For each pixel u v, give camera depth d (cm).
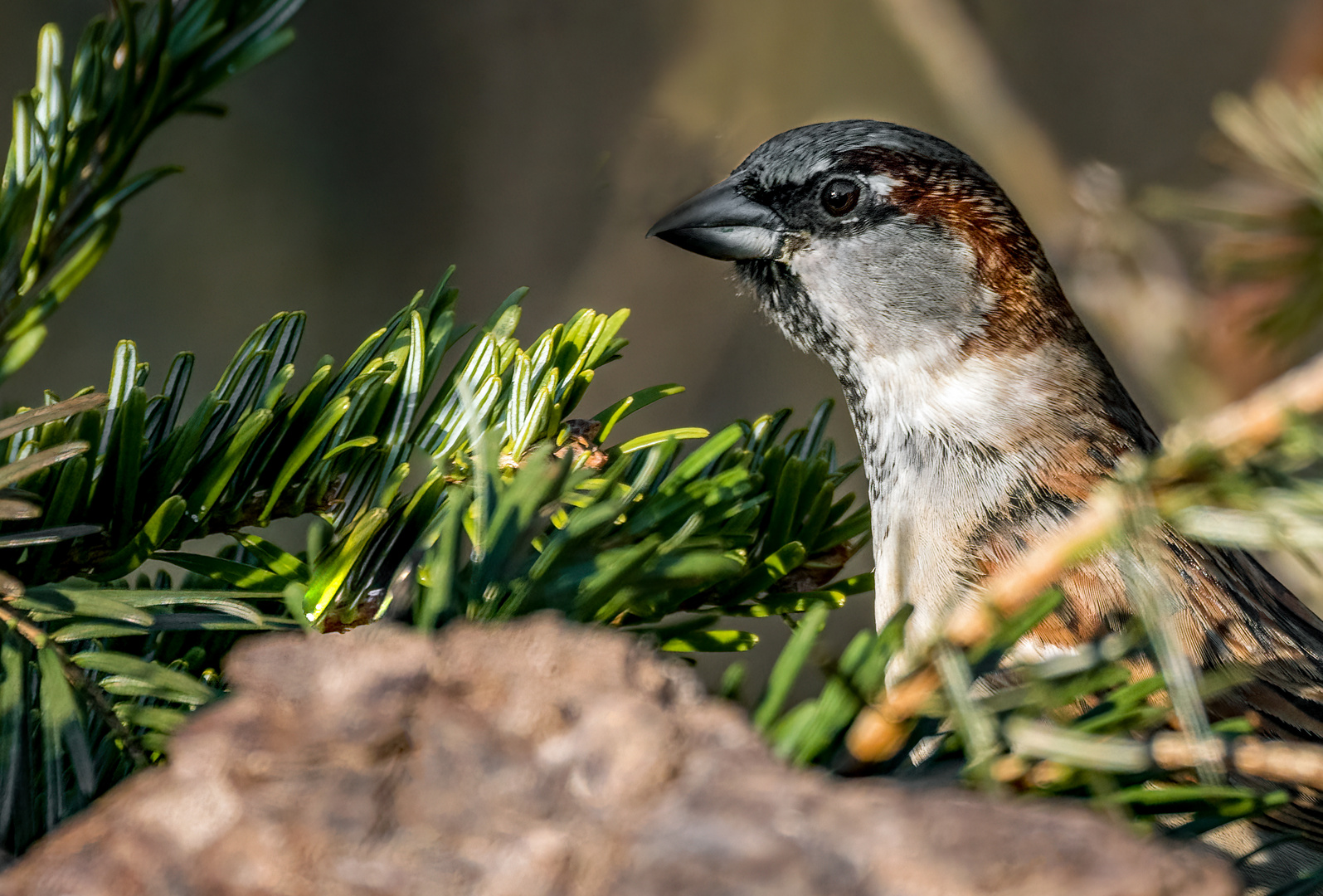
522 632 83
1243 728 96
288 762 79
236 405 124
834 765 94
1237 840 126
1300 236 127
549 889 75
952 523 129
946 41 138
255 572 121
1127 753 87
